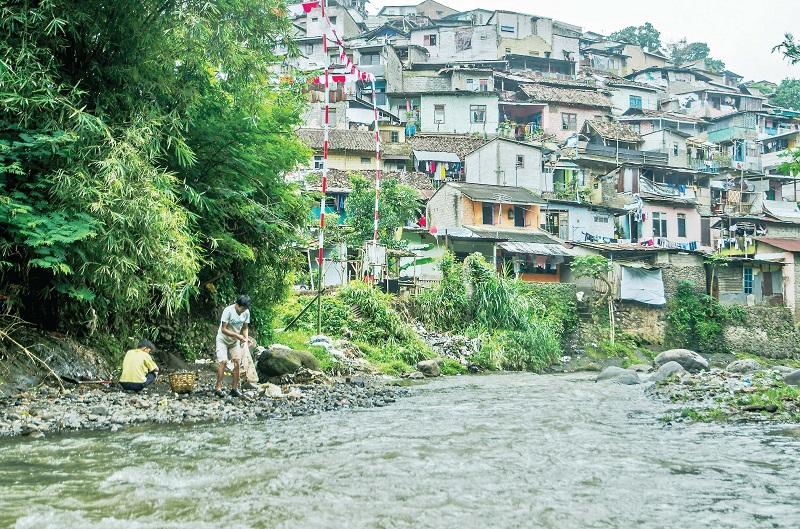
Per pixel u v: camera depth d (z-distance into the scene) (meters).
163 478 6.90
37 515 5.62
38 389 11.20
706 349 41.88
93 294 11.77
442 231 41.12
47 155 11.29
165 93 13.59
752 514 5.95
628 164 52.91
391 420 11.15
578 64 79.56
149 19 12.91
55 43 12.17
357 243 36.06
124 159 11.43
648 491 6.69
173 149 14.53
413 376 22.72
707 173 56.12
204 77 14.77
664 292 41.84
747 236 47.31
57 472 7.07
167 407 11.07
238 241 16.88
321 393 14.17
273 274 18.73
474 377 24.34
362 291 27.84
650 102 75.62
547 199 46.66
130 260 11.53
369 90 62.41
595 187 53.31
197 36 12.78
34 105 11.06
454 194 44.31
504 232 43.31
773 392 13.80
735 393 14.55
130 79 13.01
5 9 11.09
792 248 43.84
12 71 10.83
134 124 12.27
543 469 7.58
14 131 11.31
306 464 7.63
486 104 61.03
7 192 11.22
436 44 77.25
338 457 8.05
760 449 8.82
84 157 11.30
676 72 83.56
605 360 36.56
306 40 65.69
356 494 6.45
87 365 12.66
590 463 7.91
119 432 9.37
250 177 16.64
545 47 77.50
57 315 12.79
